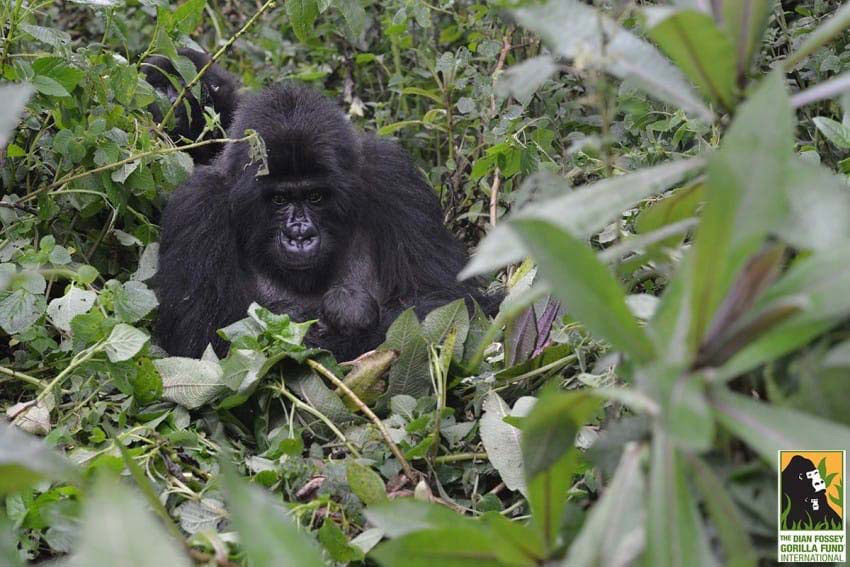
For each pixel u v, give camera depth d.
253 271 12.34
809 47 4.57
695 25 4.56
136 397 9.27
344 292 12.05
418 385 9.52
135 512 3.94
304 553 4.20
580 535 4.41
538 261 4.30
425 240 12.59
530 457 4.89
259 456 8.63
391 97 15.41
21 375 9.45
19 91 4.36
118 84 11.61
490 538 4.61
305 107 11.87
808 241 4.33
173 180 11.81
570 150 5.32
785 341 4.14
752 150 4.27
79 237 12.09
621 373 5.21
